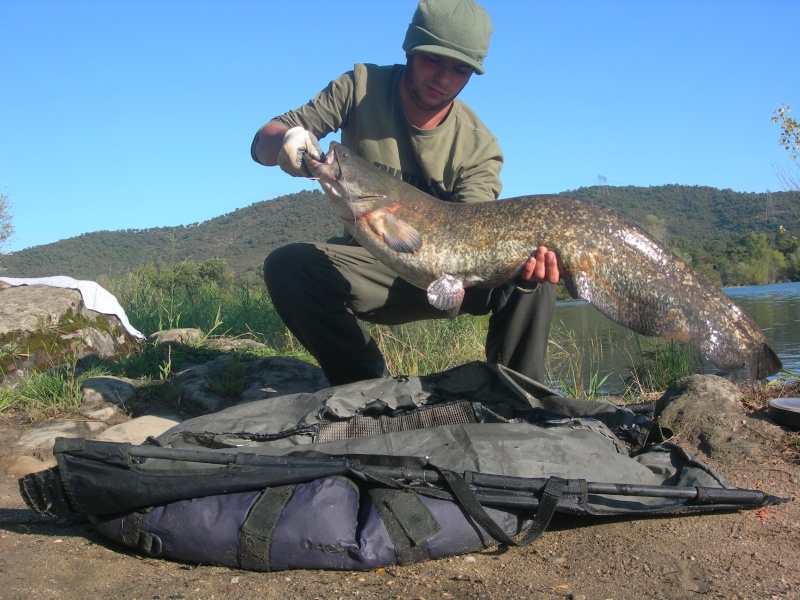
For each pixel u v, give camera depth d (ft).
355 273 14.62
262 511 8.67
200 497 9.00
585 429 10.80
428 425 11.45
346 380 15.05
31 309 20.59
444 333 24.64
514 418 11.64
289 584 8.23
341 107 14.94
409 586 8.09
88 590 8.11
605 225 12.07
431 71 13.73
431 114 14.48
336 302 14.48
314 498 8.75
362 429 11.31
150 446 9.32
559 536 9.50
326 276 14.32
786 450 12.78
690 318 12.12
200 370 18.61
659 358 20.81
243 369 18.81
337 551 8.45
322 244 14.65
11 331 19.66
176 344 21.91
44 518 10.39
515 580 8.22
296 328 14.74
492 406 11.96
